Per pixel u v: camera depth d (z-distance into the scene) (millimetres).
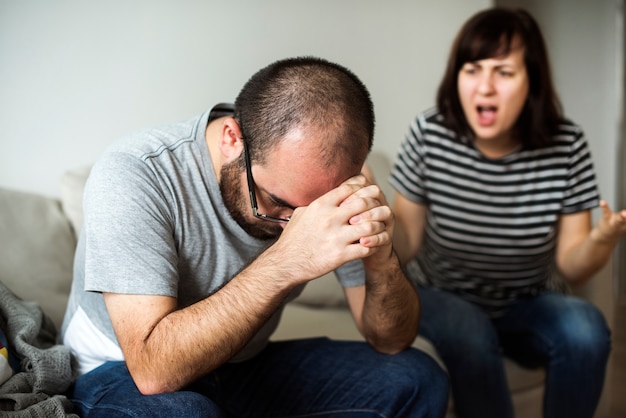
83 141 1886
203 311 1083
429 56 2400
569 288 2105
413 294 1351
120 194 1126
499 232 1860
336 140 1068
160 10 1948
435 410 1308
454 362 1714
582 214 1869
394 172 1924
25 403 1068
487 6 2457
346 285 1412
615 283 3240
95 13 1862
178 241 1191
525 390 1917
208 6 2016
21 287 1493
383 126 2367
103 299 1212
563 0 2865
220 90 2062
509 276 1902
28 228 1589
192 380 1090
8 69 1779
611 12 2938
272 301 1095
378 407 1288
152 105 1968
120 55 1906
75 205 1683
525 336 1857
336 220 1080
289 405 1338
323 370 1354
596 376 1755
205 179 1210
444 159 1863
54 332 1372
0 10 1755
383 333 1339
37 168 1838
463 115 1821
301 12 2176
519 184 1845
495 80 1739
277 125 1073
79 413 1148
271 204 1137
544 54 1765
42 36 1807
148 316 1082
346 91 1095
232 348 1086
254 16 2094
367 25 2291
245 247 1260
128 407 1071
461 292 1948
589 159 1859
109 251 1100
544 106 1790
